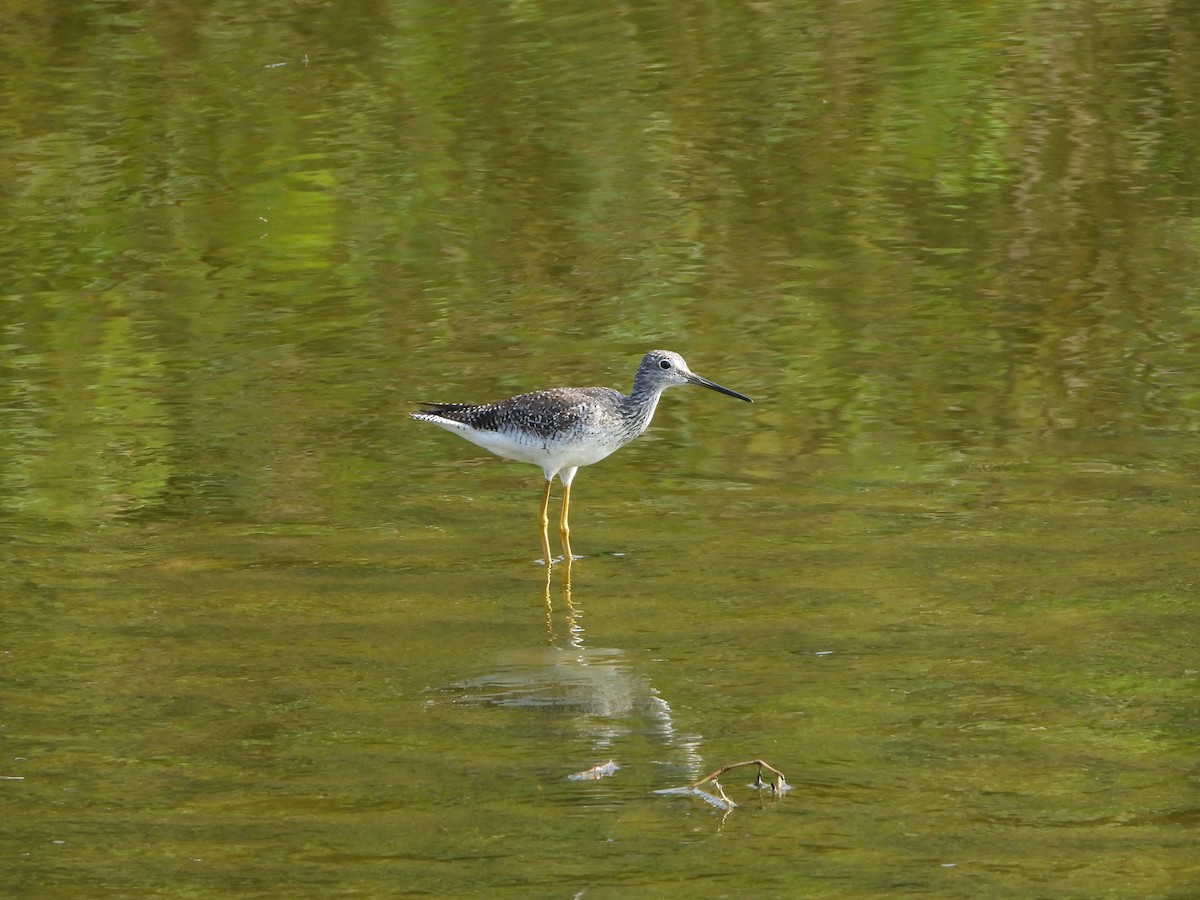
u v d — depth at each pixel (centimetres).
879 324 1795
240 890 834
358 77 2602
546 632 1161
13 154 2339
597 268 1984
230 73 2623
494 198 2198
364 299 1919
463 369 1711
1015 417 1546
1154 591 1189
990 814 893
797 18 2866
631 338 1780
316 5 2919
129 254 2059
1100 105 2436
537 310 1867
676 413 1600
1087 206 2108
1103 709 1016
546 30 2811
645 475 1459
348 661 1120
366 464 1501
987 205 2128
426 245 2069
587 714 1031
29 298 1933
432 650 1134
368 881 841
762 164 2283
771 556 1279
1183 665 1074
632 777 947
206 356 1769
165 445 1543
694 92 2539
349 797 932
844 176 2238
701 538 1320
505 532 1353
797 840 870
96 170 2297
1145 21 2786
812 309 1844
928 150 2312
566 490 1320
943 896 811
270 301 1920
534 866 851
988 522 1324
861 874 834
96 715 1043
